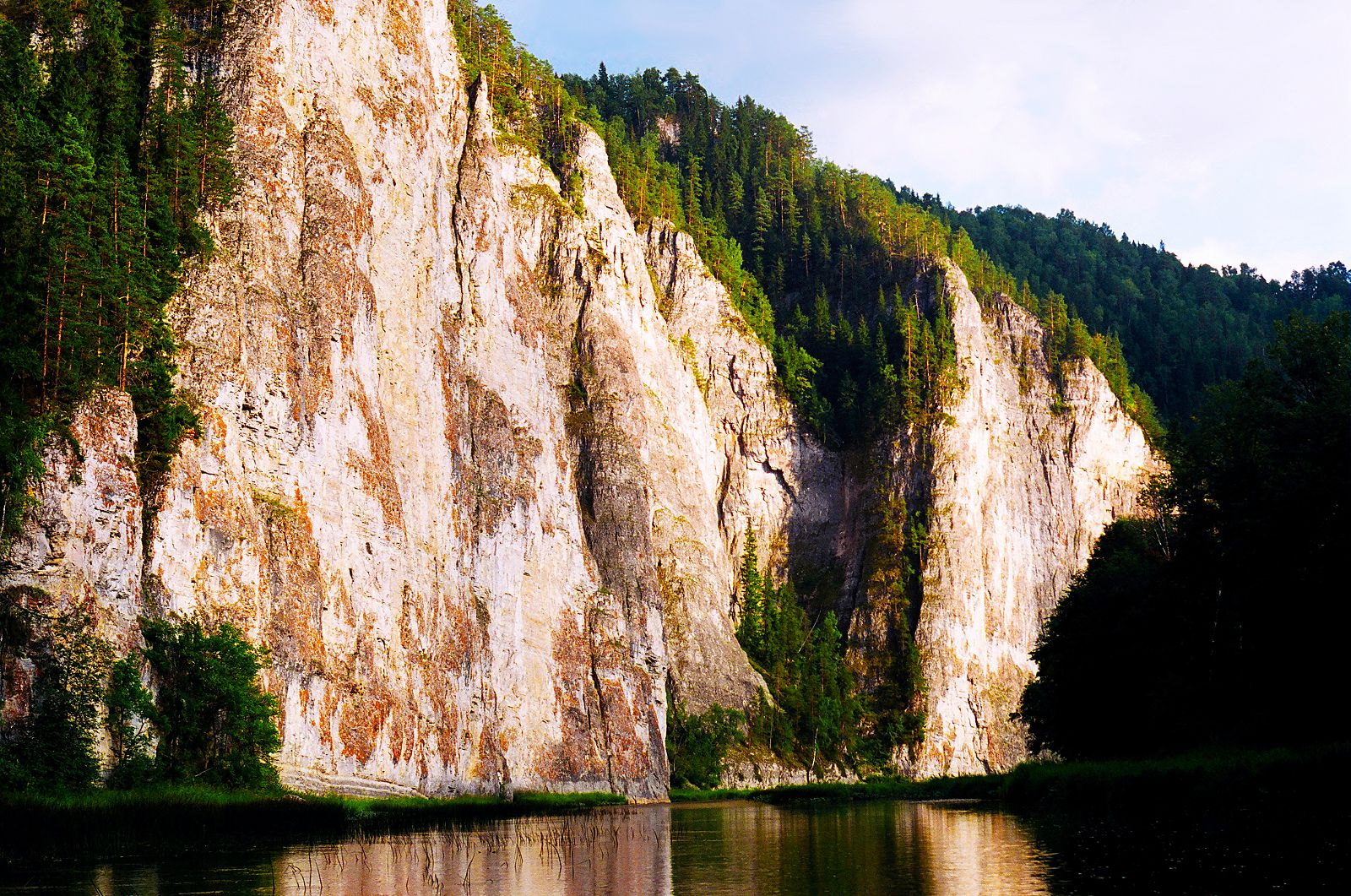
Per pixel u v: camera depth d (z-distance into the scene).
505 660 112.00
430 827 69.44
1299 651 74.75
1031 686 113.62
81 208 69.88
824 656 180.12
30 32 84.56
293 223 87.31
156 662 64.94
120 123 79.19
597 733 125.12
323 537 82.50
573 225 160.38
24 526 60.88
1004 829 65.12
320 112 93.75
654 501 163.25
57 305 66.81
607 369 153.75
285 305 82.81
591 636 129.12
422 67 112.19
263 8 91.06
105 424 65.56
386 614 88.88
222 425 74.31
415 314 103.38
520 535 117.56
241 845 55.06
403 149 104.56
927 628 187.62
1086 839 55.38
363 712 82.69
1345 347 82.25
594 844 61.97
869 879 45.88
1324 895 37.97
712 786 146.25
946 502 195.88
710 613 161.75
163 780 61.88
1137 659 91.06
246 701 66.31
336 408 86.44
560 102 177.50
